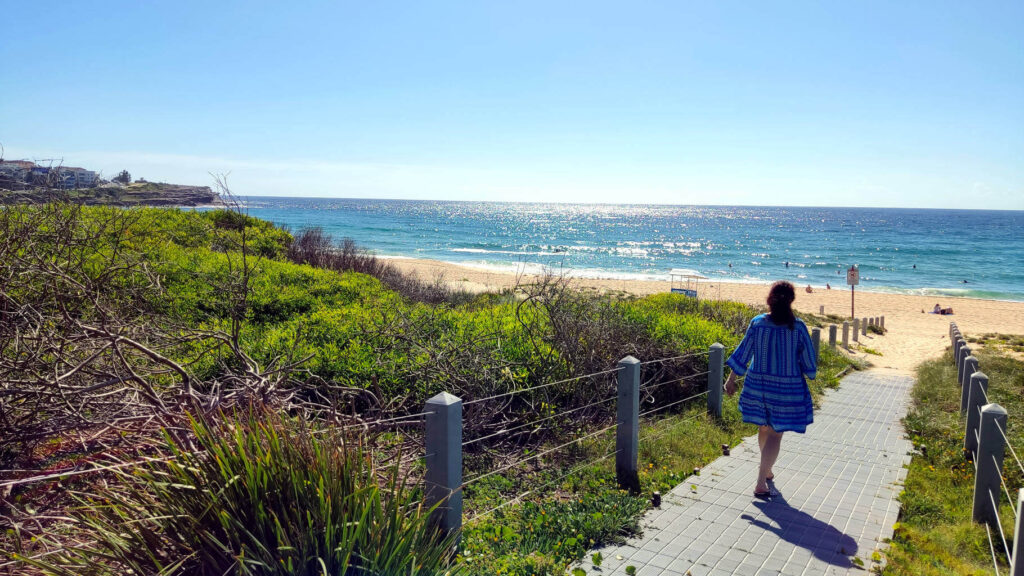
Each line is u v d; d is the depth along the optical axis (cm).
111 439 403
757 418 499
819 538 432
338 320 877
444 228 11900
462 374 643
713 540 425
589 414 691
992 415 461
